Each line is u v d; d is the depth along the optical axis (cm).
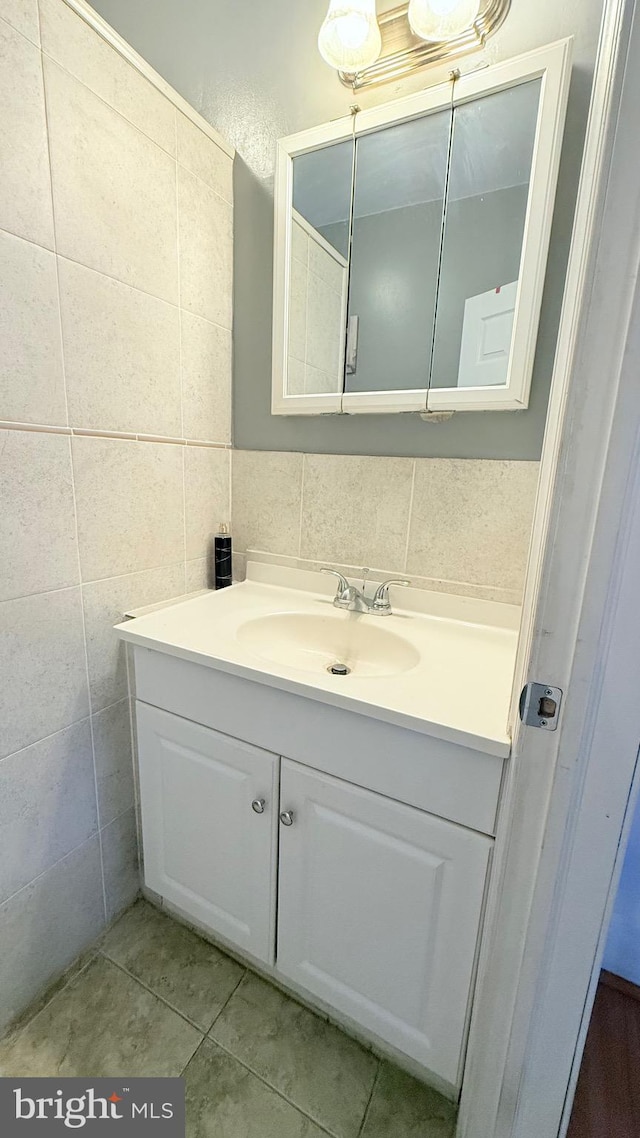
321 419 121
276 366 122
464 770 68
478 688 78
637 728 48
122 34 129
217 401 128
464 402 101
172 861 110
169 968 109
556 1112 66
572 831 54
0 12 70
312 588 129
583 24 84
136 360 103
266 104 114
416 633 104
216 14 115
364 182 106
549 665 50
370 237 108
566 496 45
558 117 86
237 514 138
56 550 93
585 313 41
